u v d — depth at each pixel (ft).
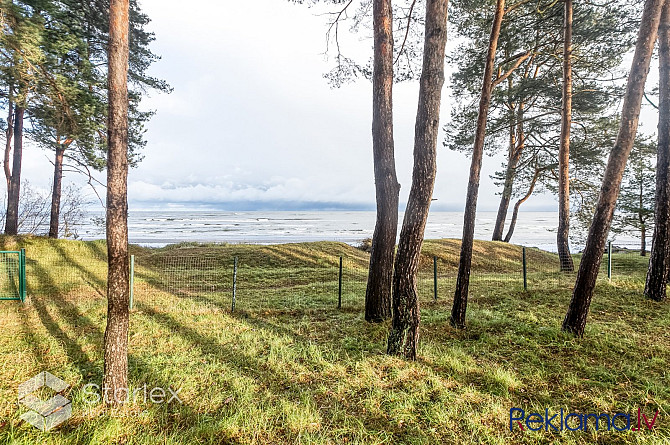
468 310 23.03
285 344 16.89
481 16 44.50
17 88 37.99
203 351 15.84
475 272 47.47
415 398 11.46
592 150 56.08
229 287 35.06
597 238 17.02
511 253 58.03
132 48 51.24
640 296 24.48
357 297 28.27
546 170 66.18
